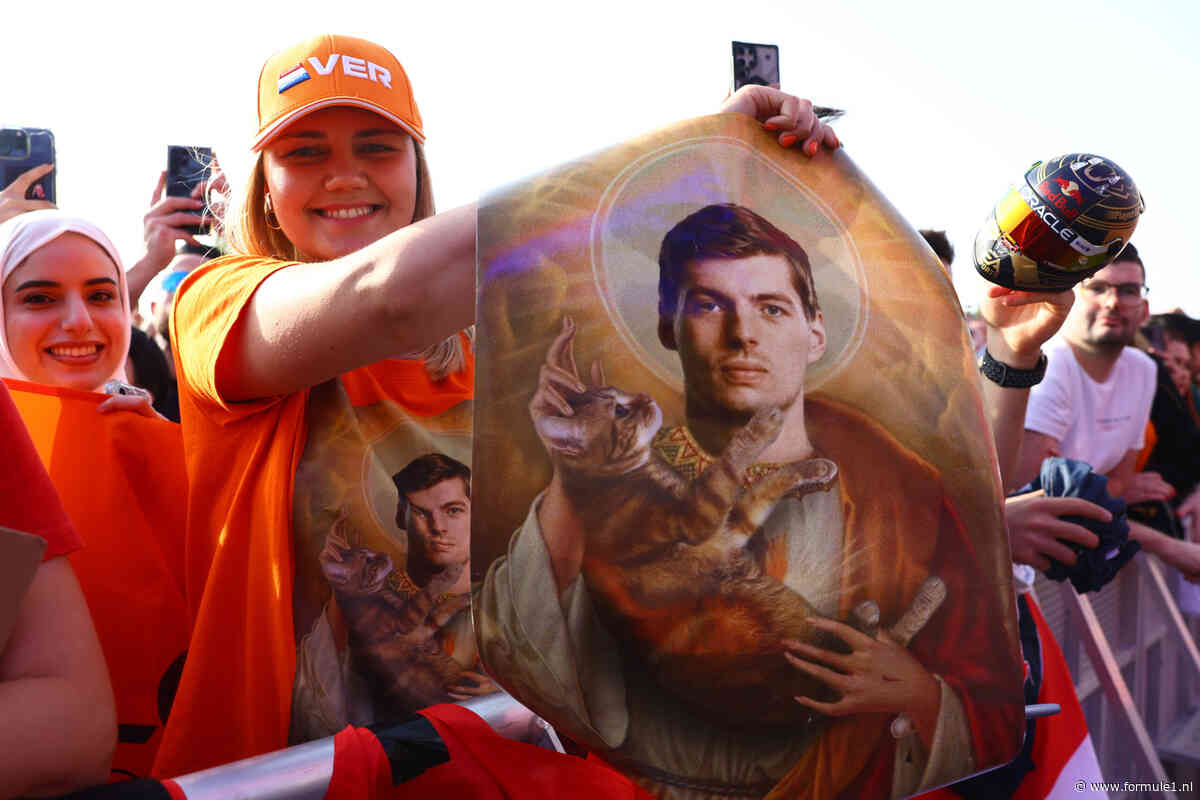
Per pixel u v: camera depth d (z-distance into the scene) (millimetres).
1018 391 1553
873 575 748
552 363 707
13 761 640
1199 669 3691
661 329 737
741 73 1247
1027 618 1759
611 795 766
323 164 1239
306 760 732
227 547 1008
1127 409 3012
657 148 788
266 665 989
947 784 736
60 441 1177
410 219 1315
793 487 740
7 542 650
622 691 683
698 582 703
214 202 1701
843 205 831
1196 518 3385
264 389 954
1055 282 1221
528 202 737
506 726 809
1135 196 1162
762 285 767
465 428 1124
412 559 1060
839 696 720
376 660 1026
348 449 1056
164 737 1002
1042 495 1786
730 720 695
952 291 847
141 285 2025
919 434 789
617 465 705
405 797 759
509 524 677
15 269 1285
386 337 819
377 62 1252
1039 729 1697
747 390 744
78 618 730
